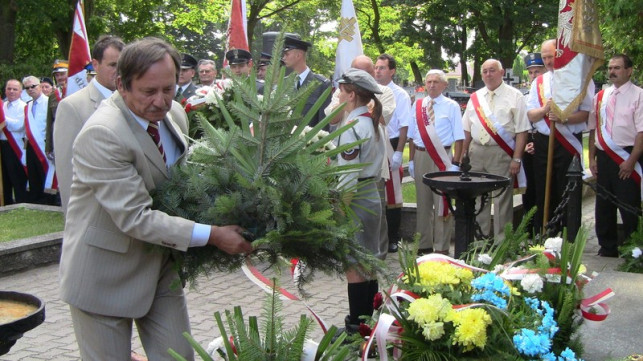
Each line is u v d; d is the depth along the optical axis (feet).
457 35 111.24
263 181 9.27
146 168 9.39
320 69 98.84
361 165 9.87
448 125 24.89
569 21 22.67
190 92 26.71
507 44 104.83
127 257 9.46
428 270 11.78
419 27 107.96
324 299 19.98
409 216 28.48
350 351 12.16
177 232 9.04
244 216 9.30
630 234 23.45
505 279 12.22
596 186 24.18
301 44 22.29
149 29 86.69
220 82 16.80
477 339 10.41
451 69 123.34
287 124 9.69
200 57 142.82
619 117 23.66
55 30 76.38
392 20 105.60
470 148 25.34
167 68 9.11
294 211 9.20
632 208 23.22
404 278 11.94
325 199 9.52
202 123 9.68
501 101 24.56
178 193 9.46
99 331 9.57
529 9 99.50
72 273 9.41
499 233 25.02
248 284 21.85
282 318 9.96
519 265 12.78
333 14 91.61
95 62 13.25
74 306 9.44
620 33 26.91
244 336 9.50
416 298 11.35
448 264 12.07
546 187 23.65
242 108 9.62
